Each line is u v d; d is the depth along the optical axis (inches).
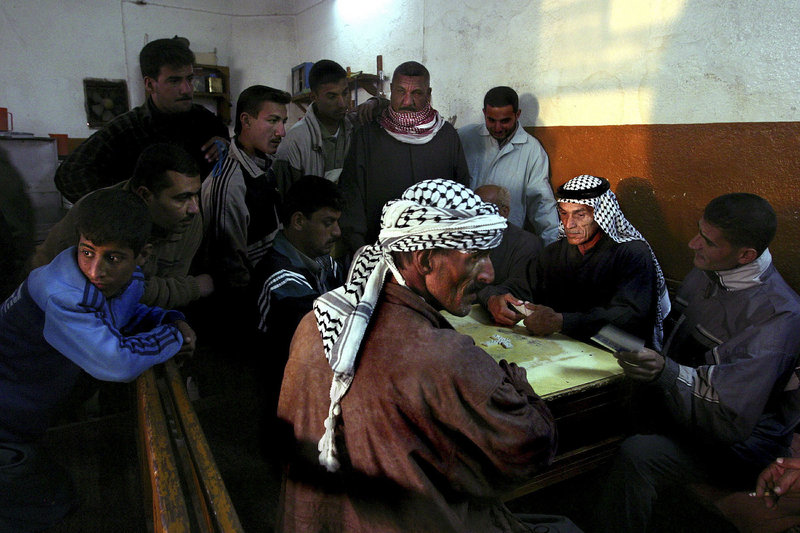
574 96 112.9
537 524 58.8
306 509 37.0
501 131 115.8
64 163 93.4
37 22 224.8
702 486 67.0
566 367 67.8
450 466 34.4
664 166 97.4
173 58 92.9
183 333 64.1
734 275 65.7
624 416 71.0
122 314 60.8
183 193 64.9
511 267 98.1
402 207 34.6
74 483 75.8
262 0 254.2
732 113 86.2
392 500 34.1
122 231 50.3
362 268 37.1
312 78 113.6
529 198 120.8
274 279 64.7
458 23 142.1
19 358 57.7
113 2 236.4
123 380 54.9
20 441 62.1
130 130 96.7
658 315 81.8
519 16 122.9
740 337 63.9
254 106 86.0
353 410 33.4
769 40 80.0
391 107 109.5
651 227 101.5
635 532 68.1
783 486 57.7
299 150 115.9
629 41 100.3
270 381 62.7
